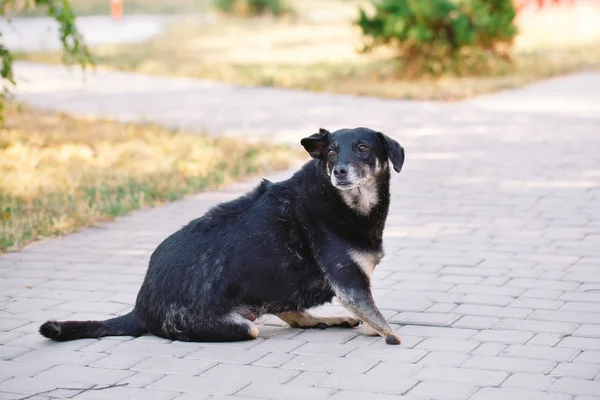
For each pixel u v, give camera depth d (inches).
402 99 745.0
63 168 509.7
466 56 851.4
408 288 310.0
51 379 239.1
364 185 259.8
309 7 1991.9
